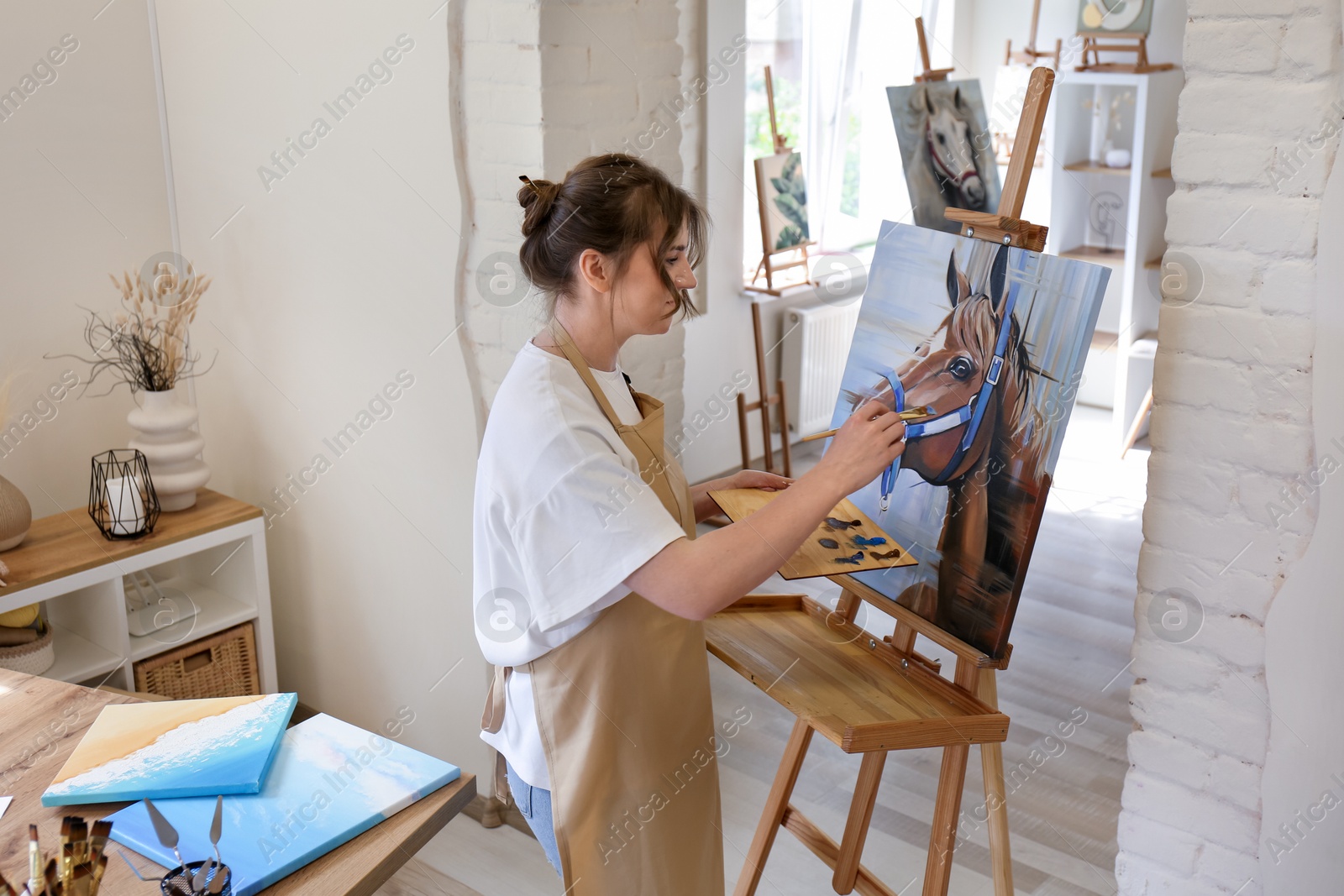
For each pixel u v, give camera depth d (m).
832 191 5.38
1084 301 1.49
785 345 5.09
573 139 2.27
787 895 2.35
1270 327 1.59
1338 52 1.46
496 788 2.66
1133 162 5.05
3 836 1.31
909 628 1.79
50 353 2.79
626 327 1.51
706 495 1.87
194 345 3.02
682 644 1.60
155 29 2.80
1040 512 1.54
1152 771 1.87
